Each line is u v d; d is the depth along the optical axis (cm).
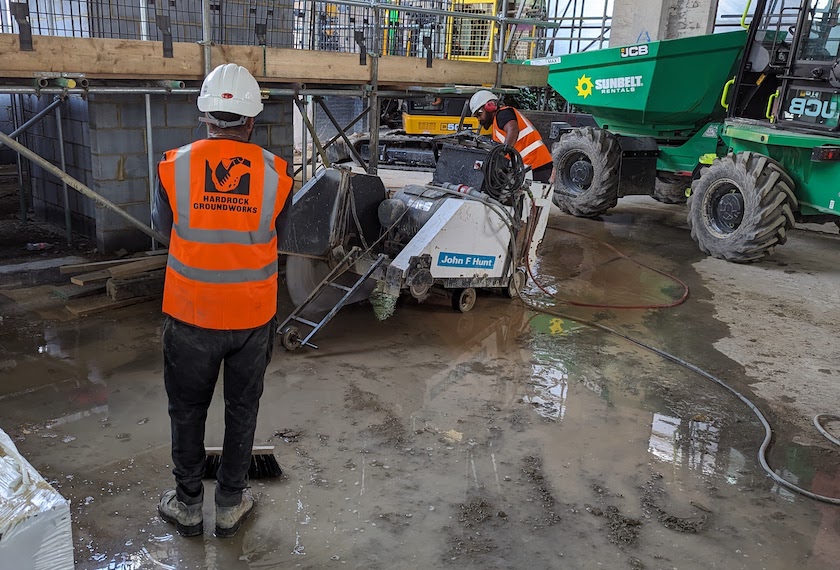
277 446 325
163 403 357
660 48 754
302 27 656
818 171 648
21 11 388
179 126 590
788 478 326
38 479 125
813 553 273
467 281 492
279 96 613
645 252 725
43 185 658
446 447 334
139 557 249
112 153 555
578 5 1598
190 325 239
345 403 370
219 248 234
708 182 711
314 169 675
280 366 410
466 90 638
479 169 486
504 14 654
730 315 543
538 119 1083
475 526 277
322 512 280
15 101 667
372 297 523
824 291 612
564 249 721
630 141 846
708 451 346
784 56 712
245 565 249
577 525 282
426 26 675
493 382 407
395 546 262
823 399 409
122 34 564
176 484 280
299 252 467
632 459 334
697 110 807
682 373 435
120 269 490
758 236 661
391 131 1163
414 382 400
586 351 460
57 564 121
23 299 484
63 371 386
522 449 336
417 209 480
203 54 472
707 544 275
